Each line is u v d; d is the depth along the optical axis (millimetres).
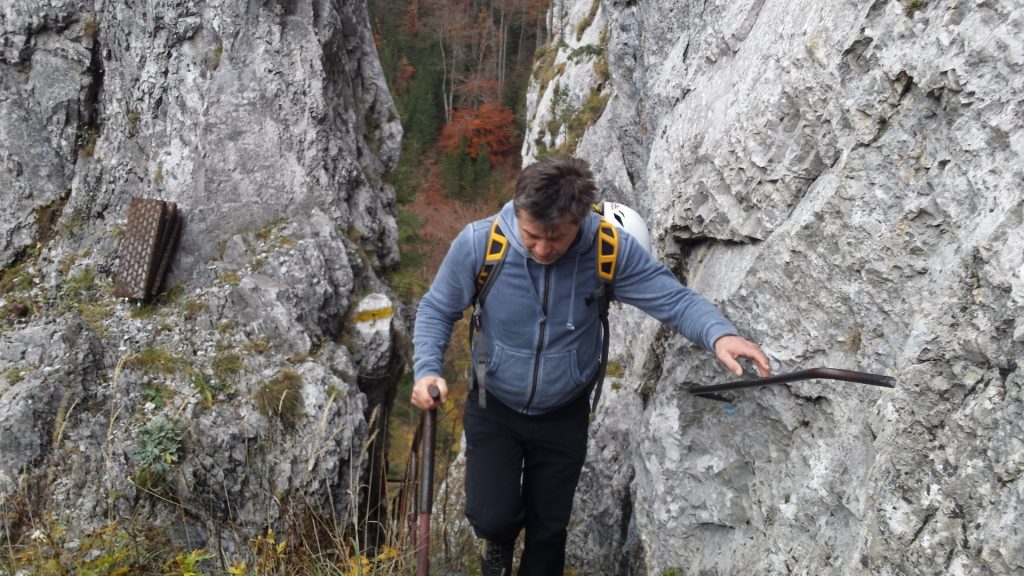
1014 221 1506
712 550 2811
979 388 1512
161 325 4371
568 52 13875
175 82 4867
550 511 2779
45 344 4023
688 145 2992
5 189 4730
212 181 4836
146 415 3916
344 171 5270
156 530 3576
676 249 3229
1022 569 1367
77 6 4852
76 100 4863
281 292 4527
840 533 2049
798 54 2232
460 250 2410
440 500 4203
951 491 1528
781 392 2363
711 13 3322
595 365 2605
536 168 2123
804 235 2182
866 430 1974
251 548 3660
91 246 4695
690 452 2900
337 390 4219
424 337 2459
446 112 34656
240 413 4039
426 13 36625
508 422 2656
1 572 3023
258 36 4941
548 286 2371
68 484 3619
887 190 1934
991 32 1638
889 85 1921
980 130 1659
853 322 2072
